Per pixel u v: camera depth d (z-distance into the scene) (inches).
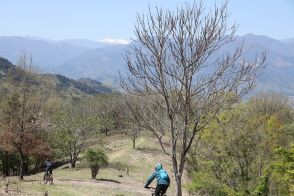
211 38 468.4
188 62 470.6
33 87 1775.3
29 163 2559.1
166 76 480.4
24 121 1657.2
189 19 471.2
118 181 1745.8
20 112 1656.0
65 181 1608.0
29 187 1204.5
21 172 1616.6
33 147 1680.6
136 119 516.1
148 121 518.9
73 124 2268.7
